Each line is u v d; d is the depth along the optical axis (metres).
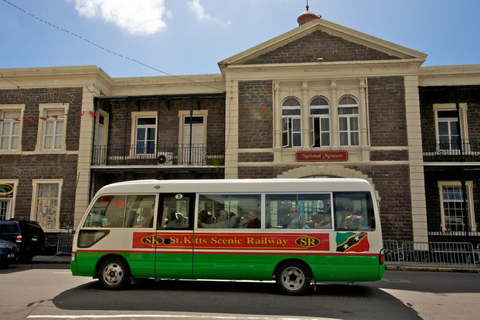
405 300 8.23
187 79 18.97
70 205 17.45
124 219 9.20
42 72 18.23
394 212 15.71
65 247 16.80
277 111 16.81
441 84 17.50
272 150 16.58
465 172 17.14
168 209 9.16
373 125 16.34
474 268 13.59
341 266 8.48
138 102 19.23
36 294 8.40
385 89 16.48
